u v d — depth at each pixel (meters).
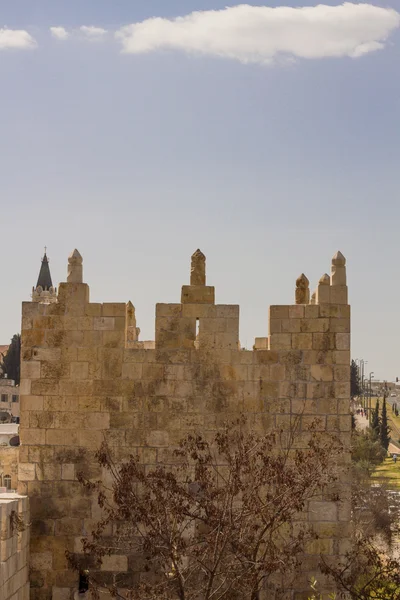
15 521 24.00
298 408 26.16
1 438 85.44
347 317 26.39
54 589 25.70
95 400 26.22
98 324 26.41
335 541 25.62
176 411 26.17
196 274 26.56
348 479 25.72
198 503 24.78
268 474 24.25
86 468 26.03
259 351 26.34
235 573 23.98
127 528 25.77
